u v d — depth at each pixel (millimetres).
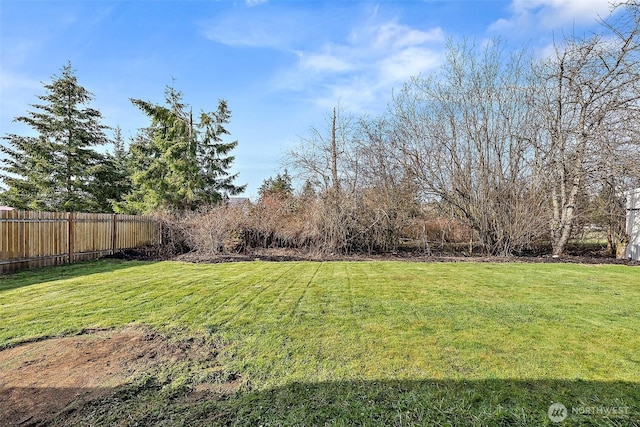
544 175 11445
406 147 12312
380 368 2943
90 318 4383
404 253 11742
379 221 11758
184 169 18141
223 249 11727
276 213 12406
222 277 7352
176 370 2957
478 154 12008
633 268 8773
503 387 2627
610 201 11141
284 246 12203
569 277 7414
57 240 9094
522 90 11703
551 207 11688
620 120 10172
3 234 7711
